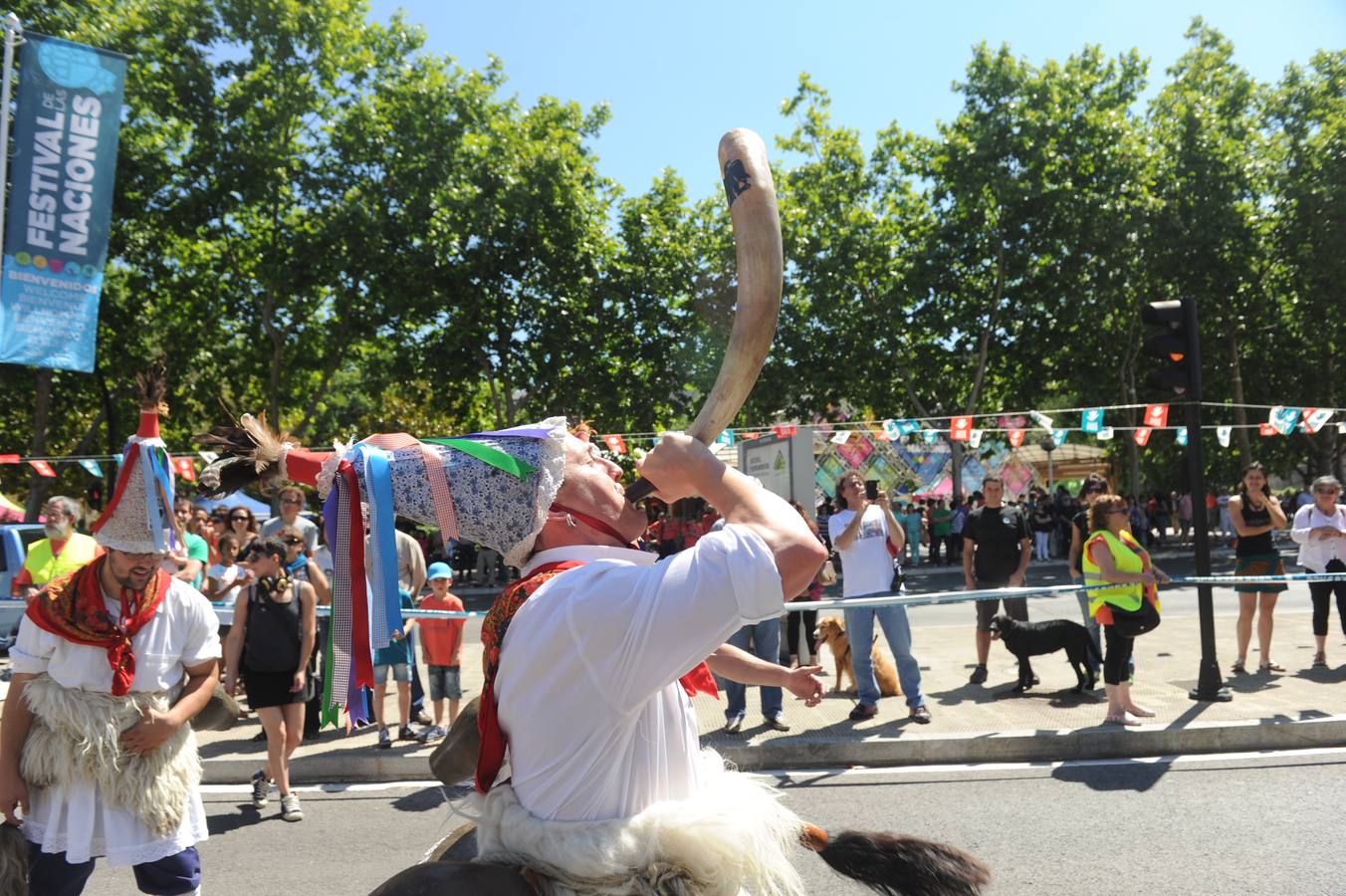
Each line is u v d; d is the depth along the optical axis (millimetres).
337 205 24766
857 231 28531
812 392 29094
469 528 1633
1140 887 4695
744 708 7680
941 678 9844
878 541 7988
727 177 1536
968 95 28219
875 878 1795
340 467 1608
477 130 26297
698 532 11938
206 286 26109
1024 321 29250
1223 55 30328
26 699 3236
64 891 3299
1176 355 8273
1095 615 7543
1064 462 38688
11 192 12492
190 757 3455
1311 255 29672
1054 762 7016
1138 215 27438
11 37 12891
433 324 27047
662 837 1492
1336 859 4949
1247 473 9500
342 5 24453
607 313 27781
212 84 24078
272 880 5168
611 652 1434
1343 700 8047
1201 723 7359
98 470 16047
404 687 7648
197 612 3482
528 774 1521
